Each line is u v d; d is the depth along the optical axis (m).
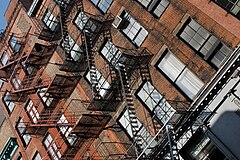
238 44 18.92
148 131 22.75
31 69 35.47
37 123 32.00
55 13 33.41
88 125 26.00
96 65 27.48
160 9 24.06
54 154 31.31
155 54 23.45
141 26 24.98
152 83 23.27
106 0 28.22
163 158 20.28
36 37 35.41
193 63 21.20
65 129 30.28
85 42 27.39
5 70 38.56
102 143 26.31
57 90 30.09
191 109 19.64
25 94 35.50
